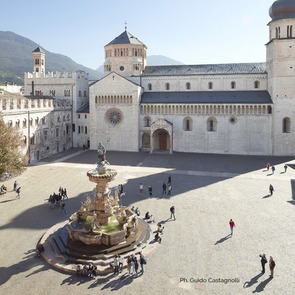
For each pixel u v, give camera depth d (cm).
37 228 4269
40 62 12519
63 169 7731
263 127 9419
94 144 10544
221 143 9706
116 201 4338
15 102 7681
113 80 10162
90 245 3638
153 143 10019
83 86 11594
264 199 5434
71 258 3444
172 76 10531
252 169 7688
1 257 3503
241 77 10050
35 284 3003
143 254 3519
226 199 5447
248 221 4462
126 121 10194
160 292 2861
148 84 10738
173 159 8931
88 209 4175
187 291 2869
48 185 6316
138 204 5203
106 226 3947
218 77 10206
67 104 10706
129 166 8025
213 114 9650
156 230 4162
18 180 6688
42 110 8994
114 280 3077
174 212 4819
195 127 9819
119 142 10319
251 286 2927
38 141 8831
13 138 5806
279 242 3809
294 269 3206
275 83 9194
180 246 3728
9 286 2966
